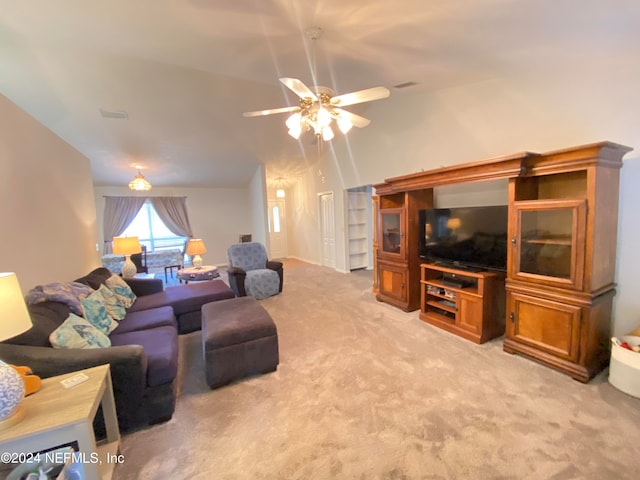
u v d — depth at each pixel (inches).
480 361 103.7
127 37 89.6
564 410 77.5
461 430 71.7
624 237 96.2
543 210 96.5
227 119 193.8
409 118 178.4
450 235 135.7
